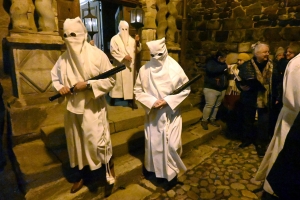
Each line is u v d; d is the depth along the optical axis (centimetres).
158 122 207
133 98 314
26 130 232
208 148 303
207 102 336
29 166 193
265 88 261
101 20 437
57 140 225
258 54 254
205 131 329
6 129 244
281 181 141
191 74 468
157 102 200
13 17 226
